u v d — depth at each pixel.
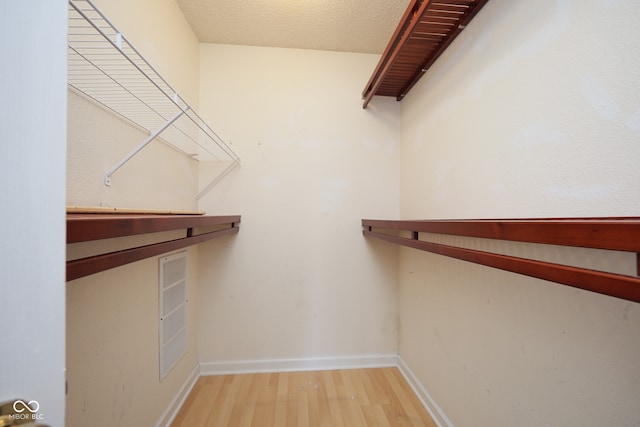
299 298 1.61
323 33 1.47
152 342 1.06
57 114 0.28
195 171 1.50
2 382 0.26
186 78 1.37
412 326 1.47
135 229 0.50
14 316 0.27
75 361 0.69
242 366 1.57
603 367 0.53
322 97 1.62
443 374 1.15
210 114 1.55
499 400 0.82
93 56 0.74
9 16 0.27
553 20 0.63
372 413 1.23
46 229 0.28
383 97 1.65
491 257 0.56
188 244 0.83
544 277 0.44
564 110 0.60
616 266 0.51
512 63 0.76
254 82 1.58
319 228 1.62
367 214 1.65
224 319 1.56
